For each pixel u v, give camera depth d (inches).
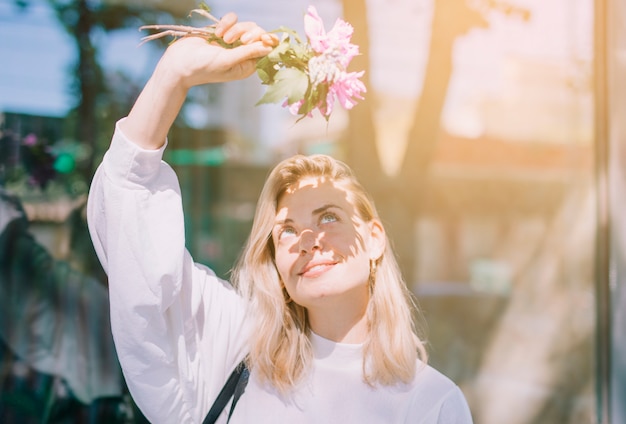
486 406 153.2
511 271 160.7
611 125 119.6
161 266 50.4
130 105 134.8
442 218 157.9
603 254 125.7
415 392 52.5
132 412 118.0
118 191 49.6
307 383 54.6
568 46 151.8
